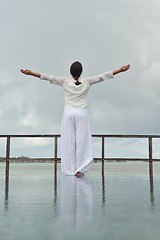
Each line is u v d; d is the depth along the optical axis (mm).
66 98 4695
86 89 4664
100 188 2697
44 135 5977
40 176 4781
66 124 4633
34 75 4613
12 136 5980
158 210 1449
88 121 4691
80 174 4625
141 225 1095
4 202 1756
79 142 4609
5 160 5934
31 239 900
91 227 1062
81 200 1850
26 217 1265
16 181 3596
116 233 972
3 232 996
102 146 5973
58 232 988
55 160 5918
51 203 1712
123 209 1485
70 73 4668
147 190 2520
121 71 4664
